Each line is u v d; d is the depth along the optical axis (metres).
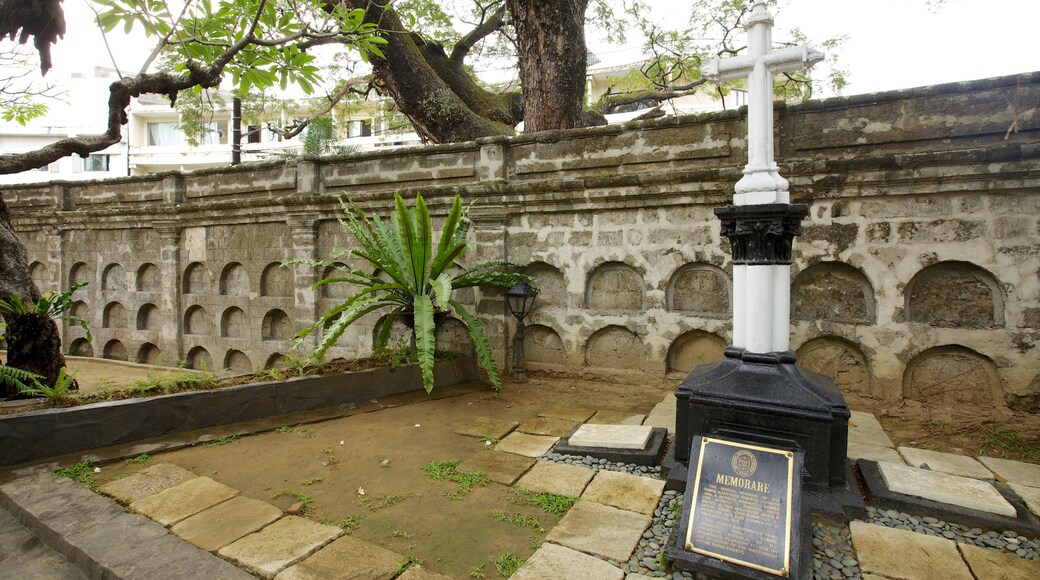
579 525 3.19
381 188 8.16
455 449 4.50
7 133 26.89
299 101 21.58
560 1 8.65
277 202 8.66
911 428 5.01
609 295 6.86
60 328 11.80
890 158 5.13
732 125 6.02
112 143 5.33
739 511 2.78
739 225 3.64
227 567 2.76
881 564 2.78
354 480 3.87
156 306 10.60
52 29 4.46
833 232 5.59
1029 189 4.85
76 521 3.24
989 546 3.00
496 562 2.84
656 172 6.19
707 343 6.36
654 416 5.35
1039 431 4.72
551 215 7.04
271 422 5.09
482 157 7.35
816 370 5.83
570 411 5.61
